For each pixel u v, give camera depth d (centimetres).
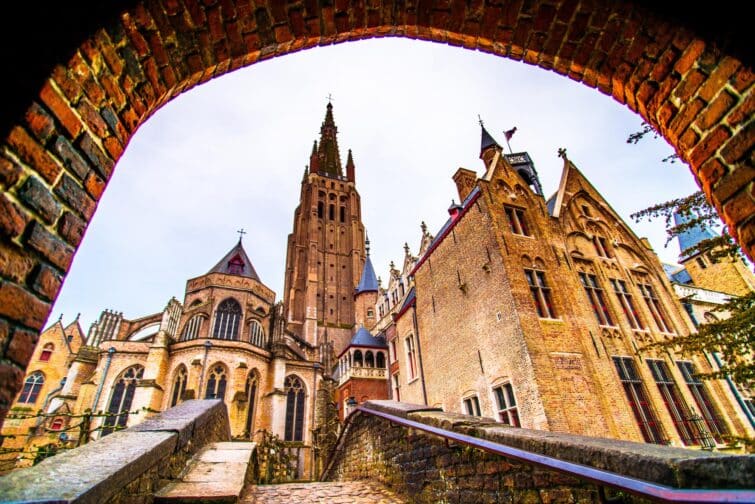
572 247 1681
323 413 3262
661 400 1388
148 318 4022
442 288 1897
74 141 183
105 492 313
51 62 169
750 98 215
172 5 214
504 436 415
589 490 324
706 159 245
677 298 1814
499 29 286
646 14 244
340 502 589
